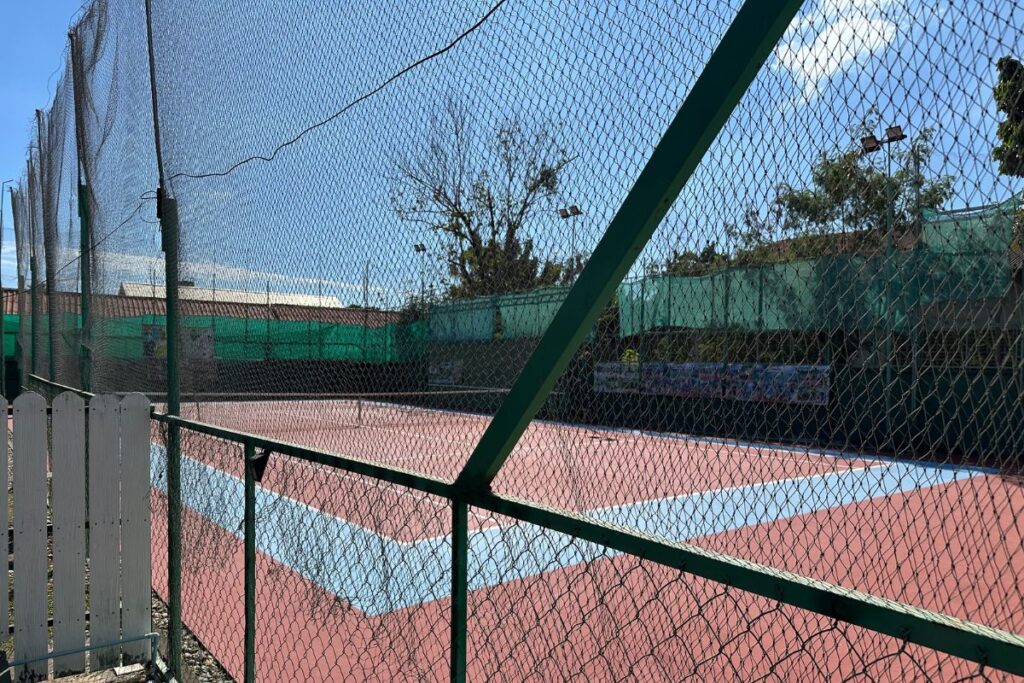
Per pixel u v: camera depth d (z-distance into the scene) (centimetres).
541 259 174
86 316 599
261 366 311
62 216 736
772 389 155
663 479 179
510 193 182
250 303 319
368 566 256
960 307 128
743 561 109
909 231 126
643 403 178
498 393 190
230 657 343
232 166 337
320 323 267
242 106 327
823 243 138
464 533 162
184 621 392
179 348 357
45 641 331
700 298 161
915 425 139
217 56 353
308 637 343
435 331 211
